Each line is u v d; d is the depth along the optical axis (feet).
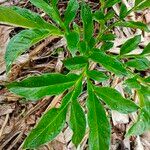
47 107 1.37
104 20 1.28
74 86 1.00
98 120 0.96
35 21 0.98
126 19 1.53
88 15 1.12
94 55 1.02
